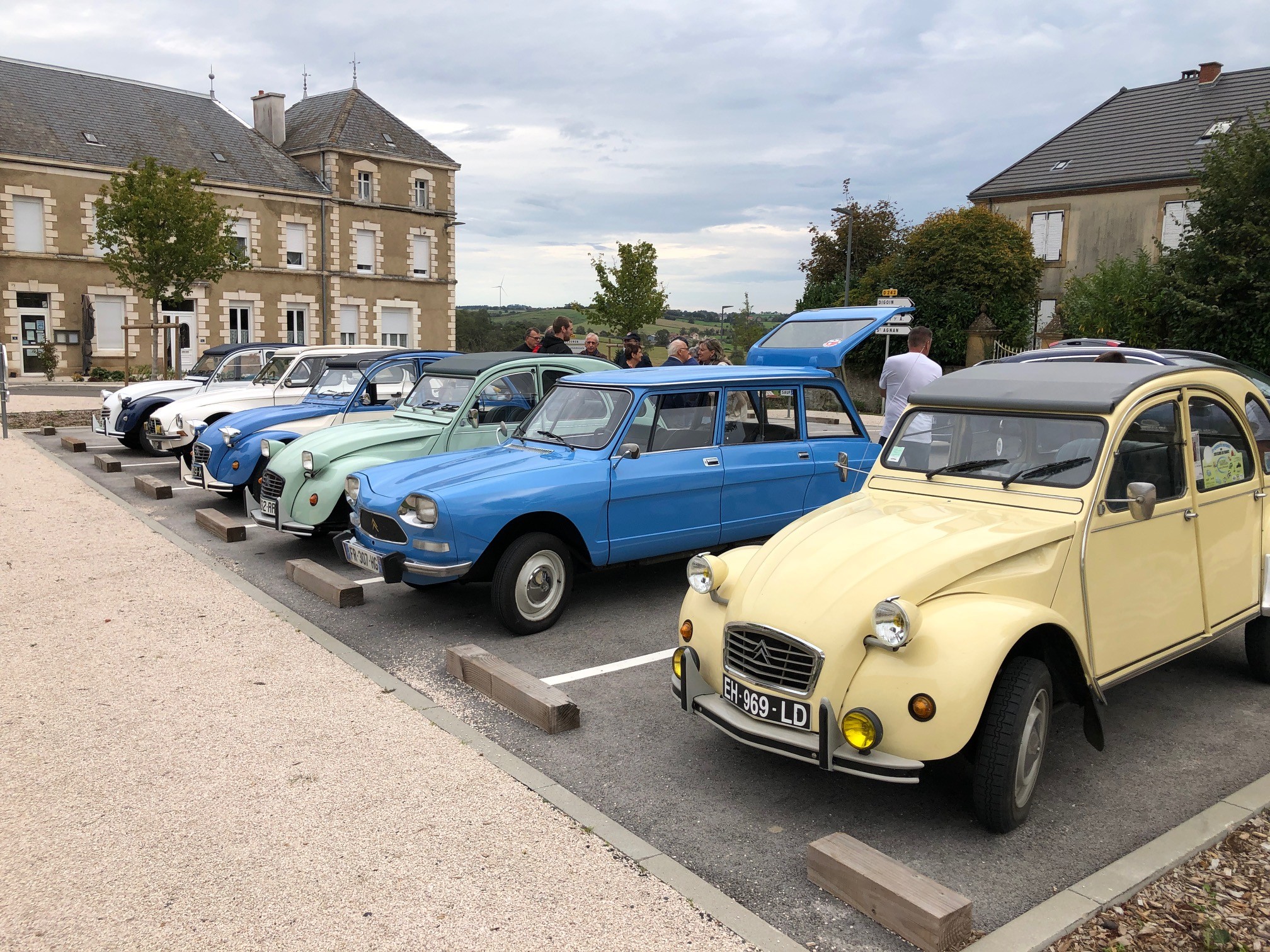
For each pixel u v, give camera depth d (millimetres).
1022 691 3576
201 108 39906
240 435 9547
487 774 4188
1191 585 4641
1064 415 4375
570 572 6492
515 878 3348
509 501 6039
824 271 43281
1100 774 4289
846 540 4141
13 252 32594
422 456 7344
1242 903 3217
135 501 11039
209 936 2992
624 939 3002
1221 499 4809
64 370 33969
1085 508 4055
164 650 5828
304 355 12570
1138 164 32188
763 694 3816
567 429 6855
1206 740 4652
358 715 4859
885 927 3107
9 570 7676
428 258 45594
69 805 3844
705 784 4188
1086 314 26156
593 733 4734
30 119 33625
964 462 4684
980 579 3805
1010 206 34938
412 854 3502
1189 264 18828
